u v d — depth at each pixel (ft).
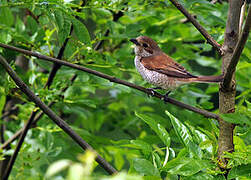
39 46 28.12
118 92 38.04
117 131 37.99
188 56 35.14
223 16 30.40
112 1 24.71
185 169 15.87
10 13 30.50
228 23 19.40
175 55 35.35
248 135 19.26
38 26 29.63
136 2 26.45
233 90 19.04
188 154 17.76
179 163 16.11
